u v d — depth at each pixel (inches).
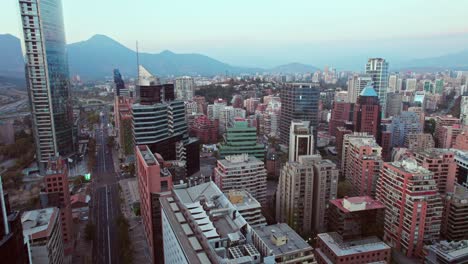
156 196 5861.2
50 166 7283.5
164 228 4901.6
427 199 6363.2
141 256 6619.1
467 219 7007.9
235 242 3666.3
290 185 7194.9
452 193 7406.5
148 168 5782.5
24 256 3570.4
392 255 6574.8
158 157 7263.8
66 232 6801.2
